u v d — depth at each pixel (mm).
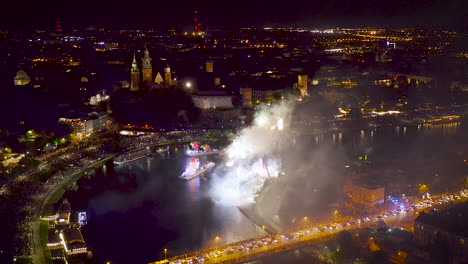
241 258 194000
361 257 197000
